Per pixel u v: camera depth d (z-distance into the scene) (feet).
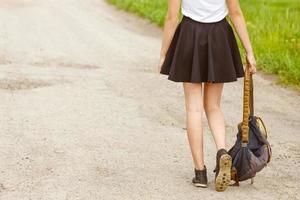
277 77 43.37
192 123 20.94
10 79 39.11
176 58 20.35
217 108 21.44
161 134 27.99
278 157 24.93
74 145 25.84
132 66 45.85
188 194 20.42
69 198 19.99
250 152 20.31
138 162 23.79
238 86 40.22
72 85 38.27
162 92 37.29
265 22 63.72
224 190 20.74
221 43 20.24
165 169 23.02
